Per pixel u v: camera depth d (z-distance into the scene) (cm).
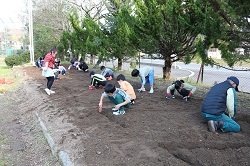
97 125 496
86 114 573
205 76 1586
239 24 580
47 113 630
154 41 962
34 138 522
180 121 514
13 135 558
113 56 1381
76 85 977
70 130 484
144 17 927
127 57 1401
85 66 1454
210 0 586
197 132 454
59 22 2409
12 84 1184
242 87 1182
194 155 369
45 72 802
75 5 2067
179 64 2709
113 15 1480
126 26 1048
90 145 407
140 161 350
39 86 977
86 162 361
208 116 471
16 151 475
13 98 916
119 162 351
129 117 539
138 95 754
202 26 720
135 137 430
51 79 812
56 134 491
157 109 604
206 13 613
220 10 582
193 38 938
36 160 434
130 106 627
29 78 1214
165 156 362
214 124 457
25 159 441
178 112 580
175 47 968
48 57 801
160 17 884
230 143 412
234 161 356
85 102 689
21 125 625
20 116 695
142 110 595
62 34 2200
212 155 369
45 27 2612
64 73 1324
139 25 948
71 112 598
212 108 464
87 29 1560
